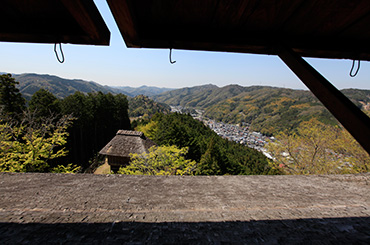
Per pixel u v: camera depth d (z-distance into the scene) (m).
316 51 1.34
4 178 1.50
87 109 31.86
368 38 1.29
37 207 1.07
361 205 1.29
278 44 1.23
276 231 0.89
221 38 1.20
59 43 1.18
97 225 0.89
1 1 0.97
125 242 0.77
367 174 2.01
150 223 0.93
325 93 0.91
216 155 23.08
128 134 15.88
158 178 1.66
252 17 1.07
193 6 1.00
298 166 12.08
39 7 1.02
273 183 1.69
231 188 1.53
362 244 0.81
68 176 1.59
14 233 0.80
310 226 0.95
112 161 14.58
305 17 1.07
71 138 27.66
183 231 0.87
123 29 1.04
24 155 8.69
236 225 0.94
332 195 1.47
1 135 8.59
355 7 0.99
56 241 0.76
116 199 1.22
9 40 1.20
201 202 1.23
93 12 0.94
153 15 1.06
